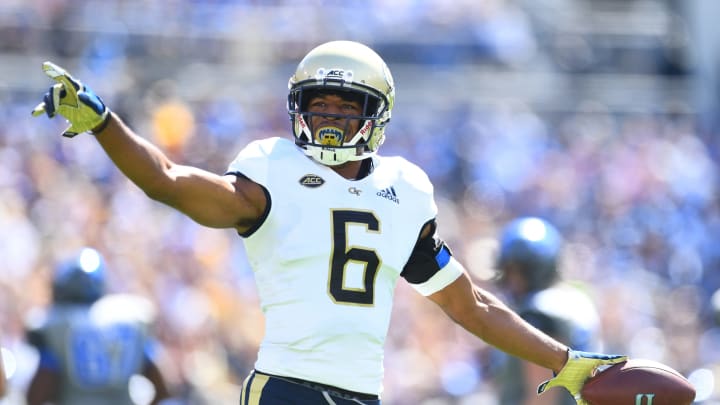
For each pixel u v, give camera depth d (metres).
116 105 59.00
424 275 14.48
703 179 64.44
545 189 59.69
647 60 73.12
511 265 22.14
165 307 36.09
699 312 49.56
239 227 13.55
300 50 66.06
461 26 69.31
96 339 24.30
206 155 56.69
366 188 13.93
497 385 21.81
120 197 47.31
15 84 59.38
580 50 72.50
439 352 39.53
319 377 13.44
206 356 35.44
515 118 66.00
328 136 13.81
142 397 25.81
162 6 64.94
